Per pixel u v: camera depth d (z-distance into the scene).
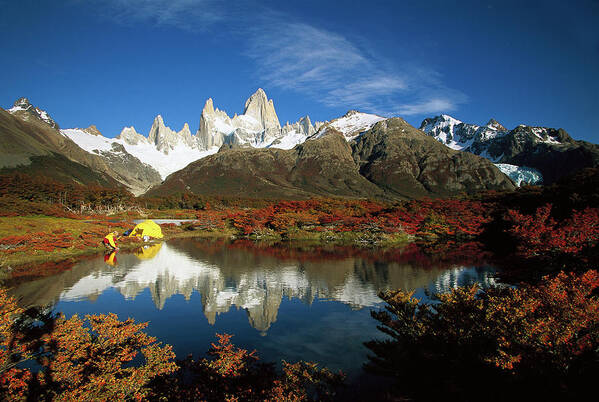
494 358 12.08
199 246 70.50
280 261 52.38
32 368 16.92
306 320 26.67
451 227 82.81
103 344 14.58
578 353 11.21
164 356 15.30
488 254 59.31
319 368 18.47
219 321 26.47
